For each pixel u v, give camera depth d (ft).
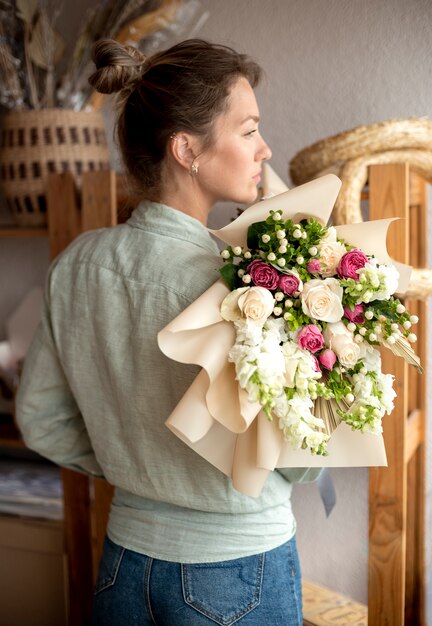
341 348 3.51
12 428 7.89
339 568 7.66
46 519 7.18
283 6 7.22
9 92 7.36
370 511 6.01
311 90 7.20
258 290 3.47
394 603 6.00
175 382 3.94
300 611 4.44
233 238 3.77
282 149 7.41
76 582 7.07
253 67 4.36
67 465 5.20
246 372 3.33
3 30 7.23
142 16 6.97
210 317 3.53
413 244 6.81
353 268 3.54
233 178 4.20
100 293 4.20
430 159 5.86
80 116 7.16
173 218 4.13
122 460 4.29
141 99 4.21
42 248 8.46
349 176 5.75
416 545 7.12
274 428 3.63
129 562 4.32
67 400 4.97
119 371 4.12
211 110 4.07
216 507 4.08
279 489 4.24
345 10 6.96
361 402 3.58
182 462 4.07
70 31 7.95
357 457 3.85
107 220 6.63
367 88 6.95
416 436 6.77
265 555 4.18
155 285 3.96
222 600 4.11
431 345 7.03
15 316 8.32
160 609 4.22
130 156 4.33
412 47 6.73
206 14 7.37
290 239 3.65
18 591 7.36
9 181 7.29
